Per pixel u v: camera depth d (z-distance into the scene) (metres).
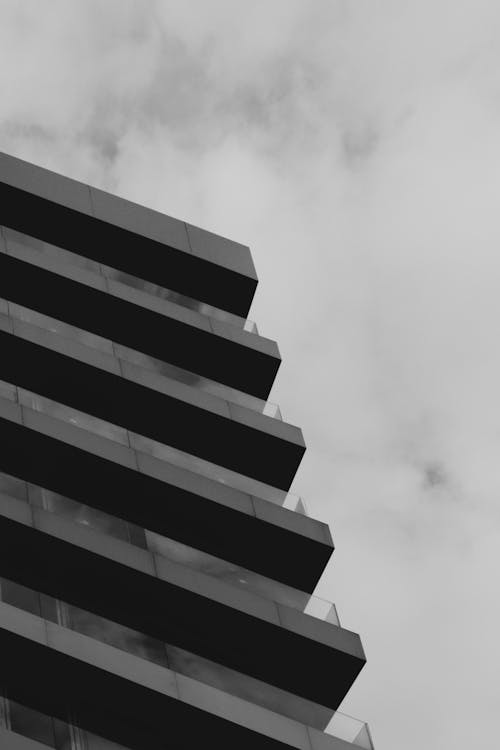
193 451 39.75
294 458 40.56
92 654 27.78
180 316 43.25
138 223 47.19
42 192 46.19
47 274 41.81
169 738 28.41
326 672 32.91
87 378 38.47
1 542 30.36
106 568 30.91
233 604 32.06
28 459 34.06
